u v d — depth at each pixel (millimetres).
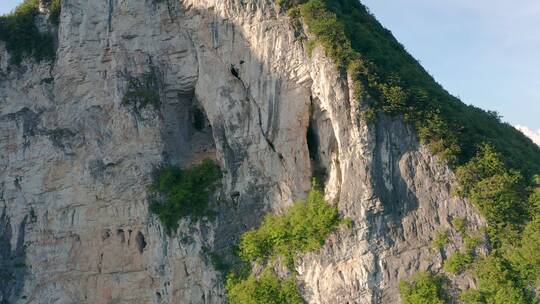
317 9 63312
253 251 59594
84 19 69750
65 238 65812
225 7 65312
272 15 63594
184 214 62844
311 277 57438
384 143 58312
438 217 57281
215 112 65062
